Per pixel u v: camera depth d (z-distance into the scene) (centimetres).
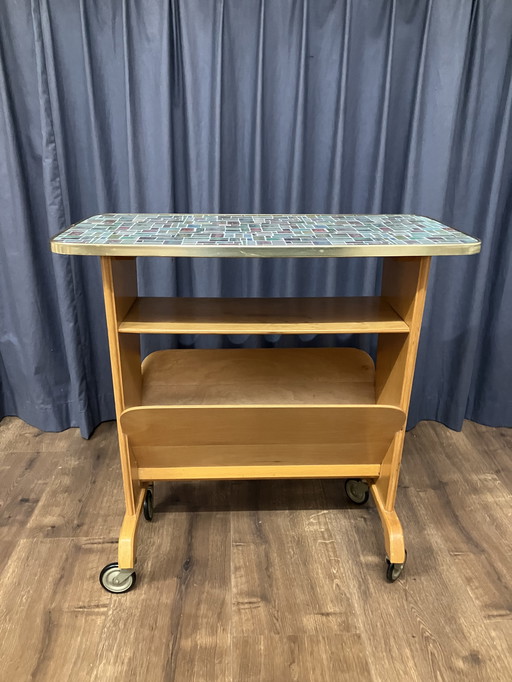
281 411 128
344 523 173
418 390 221
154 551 160
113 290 127
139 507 154
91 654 129
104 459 203
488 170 194
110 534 166
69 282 194
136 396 153
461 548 164
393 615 141
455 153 192
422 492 188
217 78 174
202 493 187
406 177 189
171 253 117
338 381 166
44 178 183
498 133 187
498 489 191
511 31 177
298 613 141
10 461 200
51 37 170
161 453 145
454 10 171
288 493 188
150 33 172
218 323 137
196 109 179
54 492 184
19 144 183
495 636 136
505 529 172
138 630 135
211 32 171
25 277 195
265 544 164
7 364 215
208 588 148
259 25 171
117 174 191
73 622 137
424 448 214
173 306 149
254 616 140
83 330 207
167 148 182
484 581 152
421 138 186
